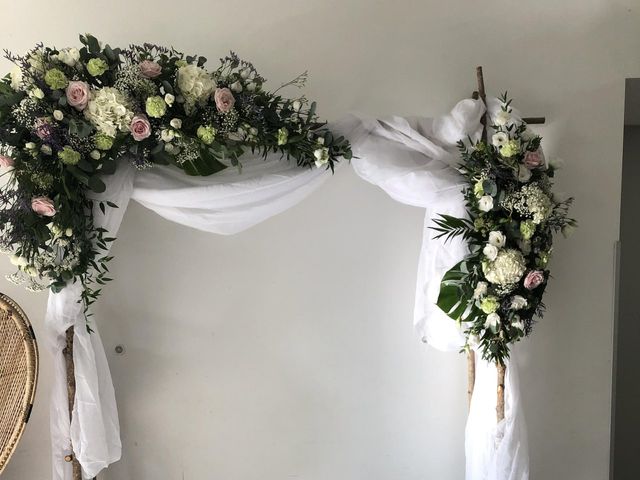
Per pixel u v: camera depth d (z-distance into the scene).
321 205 2.00
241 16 1.89
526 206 1.58
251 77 1.88
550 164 1.68
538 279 1.63
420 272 1.80
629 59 1.91
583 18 1.91
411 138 1.71
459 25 1.92
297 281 2.02
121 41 1.87
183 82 1.49
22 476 2.01
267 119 1.61
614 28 1.91
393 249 2.02
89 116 1.45
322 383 2.05
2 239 1.51
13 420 1.81
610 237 1.94
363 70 1.92
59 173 1.48
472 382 1.95
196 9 1.88
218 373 2.04
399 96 1.93
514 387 1.78
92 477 1.78
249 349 2.04
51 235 1.51
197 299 2.01
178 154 1.56
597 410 1.99
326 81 1.91
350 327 2.04
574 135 1.93
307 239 2.01
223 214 1.66
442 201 1.70
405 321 2.04
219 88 1.52
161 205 1.65
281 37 1.90
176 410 2.04
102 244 1.58
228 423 2.06
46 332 1.69
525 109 1.93
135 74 1.47
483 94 1.76
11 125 1.47
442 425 2.07
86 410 1.71
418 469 2.09
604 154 1.93
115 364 2.00
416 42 1.92
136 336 2.00
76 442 1.72
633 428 2.54
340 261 2.02
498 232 1.61
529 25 1.92
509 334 1.66
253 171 1.66
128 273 1.98
